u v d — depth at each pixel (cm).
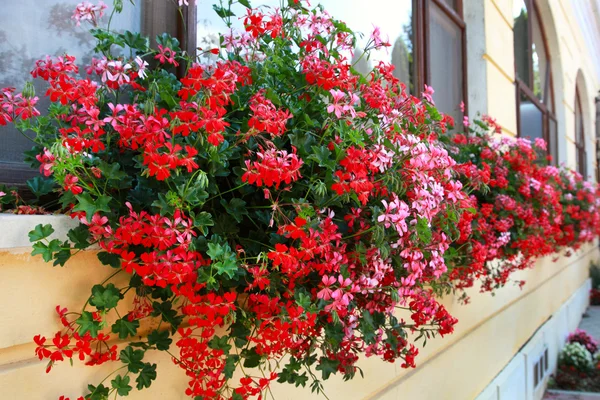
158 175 95
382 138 140
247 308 133
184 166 112
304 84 138
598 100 1055
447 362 299
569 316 705
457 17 367
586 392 524
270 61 139
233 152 119
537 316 534
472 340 339
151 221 98
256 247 127
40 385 111
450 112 360
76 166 99
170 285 115
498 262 323
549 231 342
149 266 98
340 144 128
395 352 154
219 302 106
